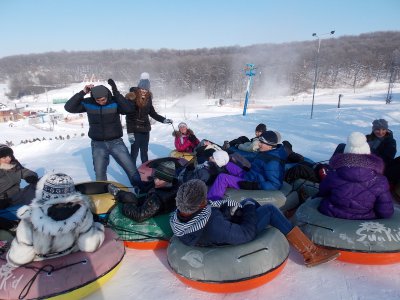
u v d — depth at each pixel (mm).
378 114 15938
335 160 3146
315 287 2672
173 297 2645
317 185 4281
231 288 2568
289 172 4422
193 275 2568
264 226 2898
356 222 2961
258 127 5590
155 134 11844
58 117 50938
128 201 3539
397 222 2953
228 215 2920
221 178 3785
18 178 4008
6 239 3268
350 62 93562
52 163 8086
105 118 4484
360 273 2816
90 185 4254
